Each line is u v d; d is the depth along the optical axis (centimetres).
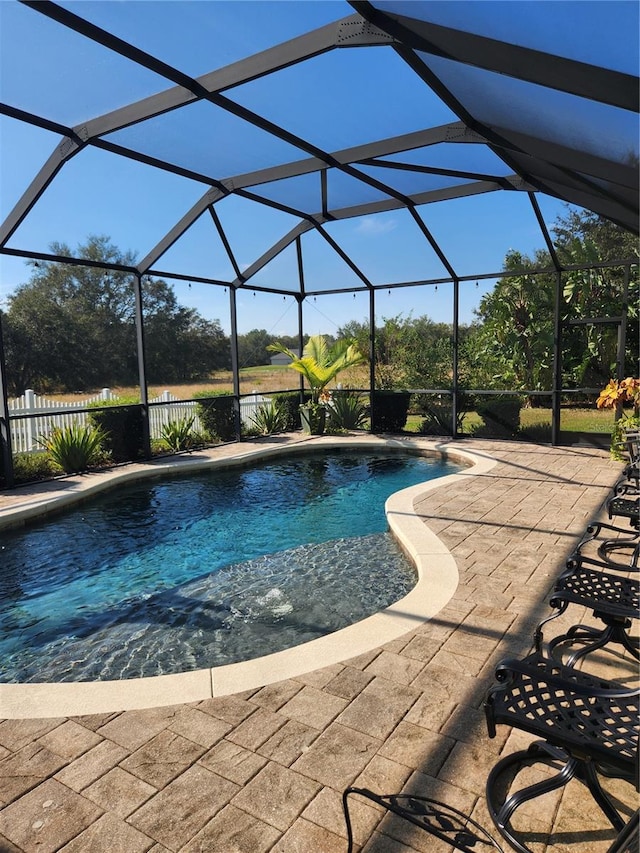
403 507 556
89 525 576
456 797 184
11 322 1625
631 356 848
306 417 1079
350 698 241
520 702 183
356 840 167
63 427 812
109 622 364
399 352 1098
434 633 298
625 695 162
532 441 950
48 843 167
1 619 370
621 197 364
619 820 164
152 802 183
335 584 416
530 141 381
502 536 462
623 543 385
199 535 542
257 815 177
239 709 235
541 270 884
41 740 216
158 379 1800
